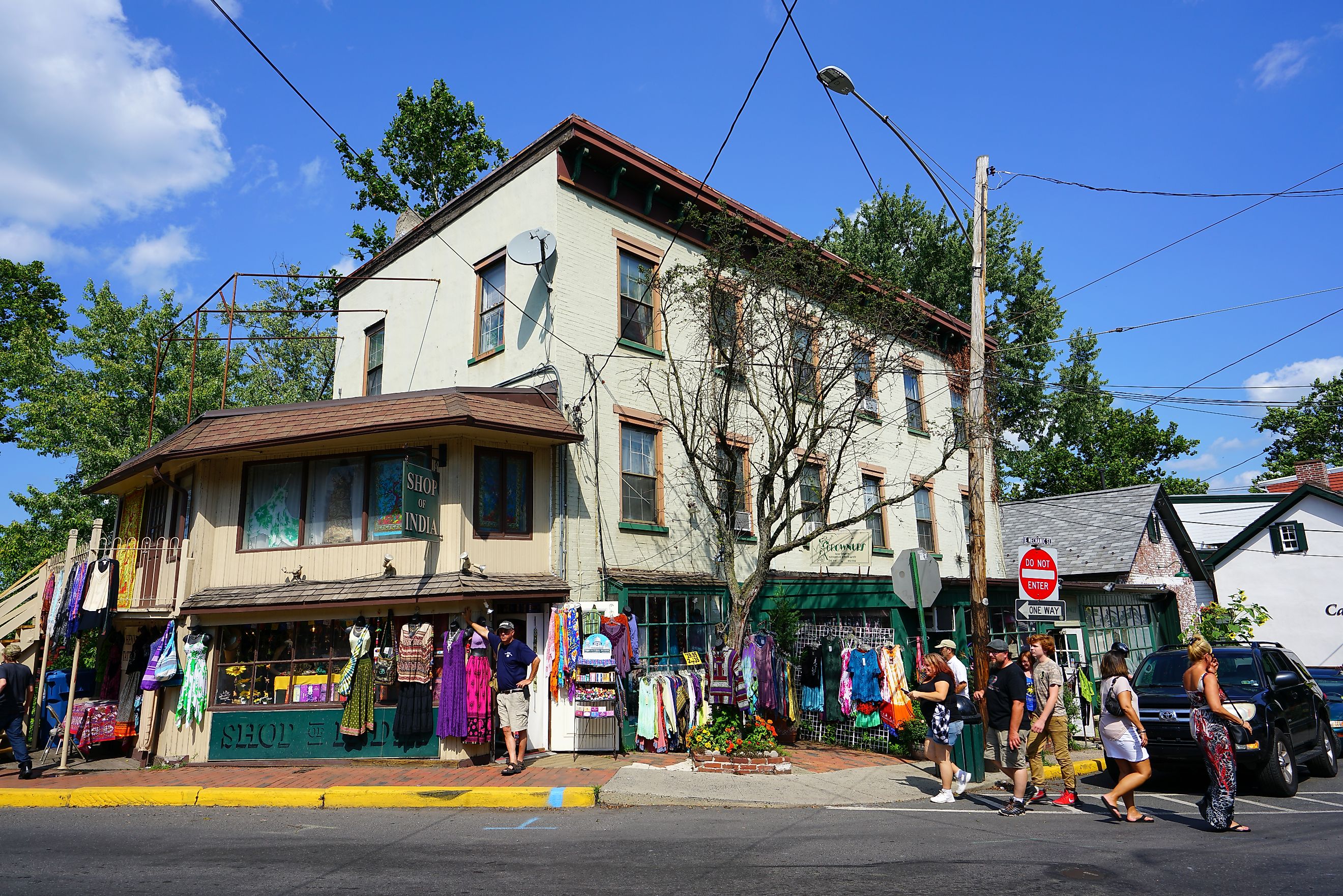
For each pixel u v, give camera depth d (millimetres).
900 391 21406
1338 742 14547
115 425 23781
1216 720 8219
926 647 12250
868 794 10016
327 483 13383
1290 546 29922
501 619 12820
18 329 30828
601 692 12219
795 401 14031
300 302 27266
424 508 12070
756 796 9625
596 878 6094
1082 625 19516
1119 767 9141
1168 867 6375
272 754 12250
